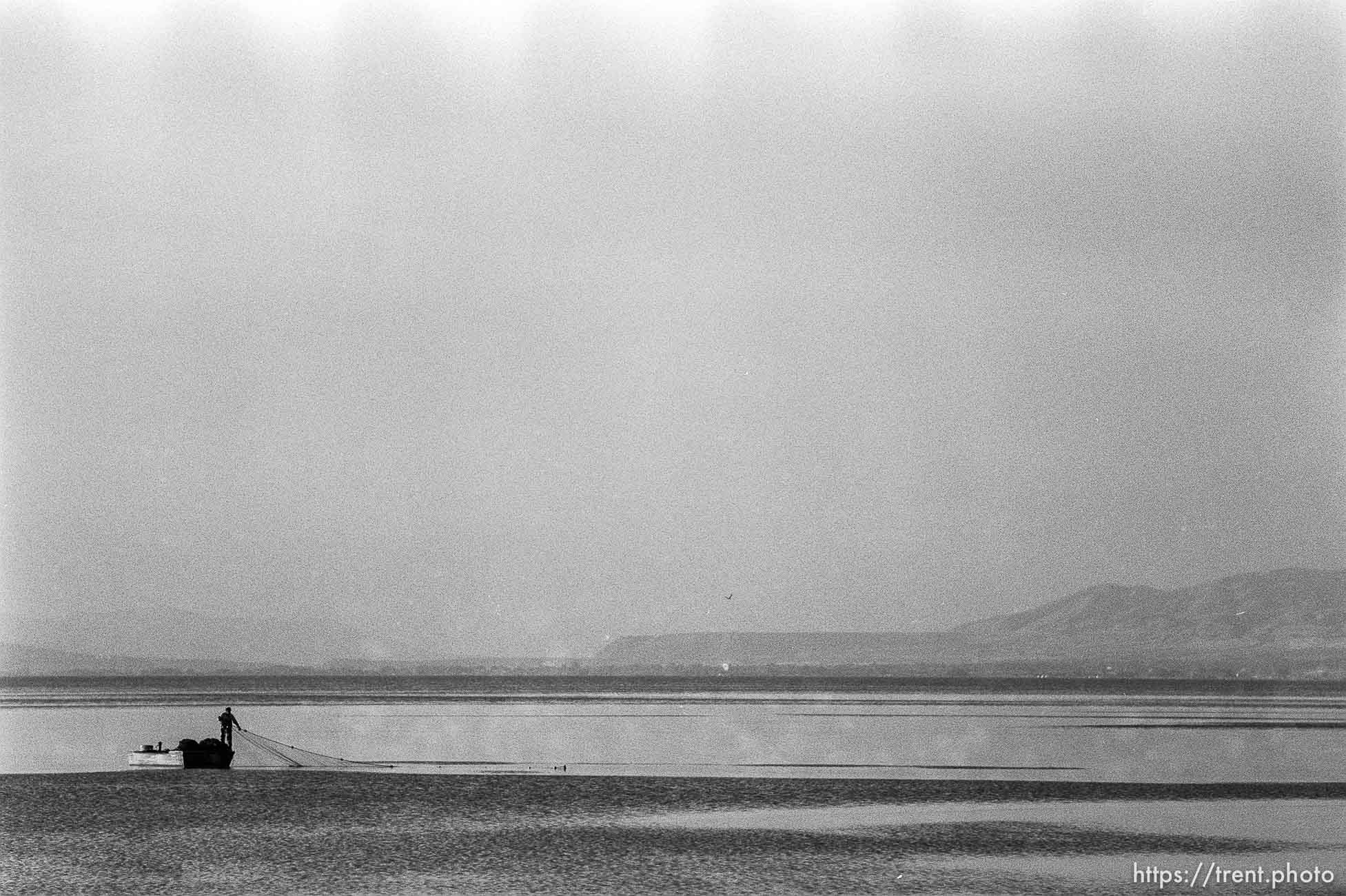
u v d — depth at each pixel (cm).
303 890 3475
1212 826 4459
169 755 6531
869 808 4938
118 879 3625
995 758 7150
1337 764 6631
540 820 4606
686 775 6188
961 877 3619
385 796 5266
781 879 3600
